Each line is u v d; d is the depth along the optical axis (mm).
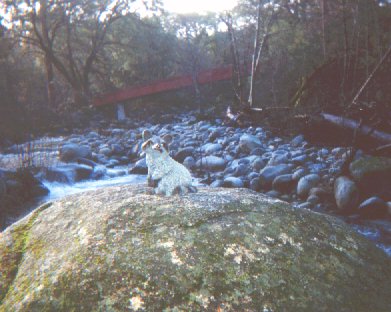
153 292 1850
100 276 1944
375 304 1983
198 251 2047
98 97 26266
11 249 2479
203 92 26469
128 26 32969
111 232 2213
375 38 12398
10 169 10117
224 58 25062
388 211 6453
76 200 2830
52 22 29688
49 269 2107
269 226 2307
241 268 1976
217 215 2340
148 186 2975
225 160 10461
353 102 10219
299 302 1866
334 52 14453
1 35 25531
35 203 8273
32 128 19531
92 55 29500
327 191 7250
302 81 13969
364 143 9648
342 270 2127
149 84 25500
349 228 2652
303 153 10016
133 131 18906
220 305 1806
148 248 2066
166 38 32469
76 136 18406
